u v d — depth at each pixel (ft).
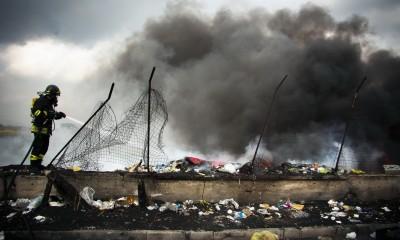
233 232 18.06
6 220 17.85
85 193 20.75
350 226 19.54
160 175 21.90
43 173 21.40
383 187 24.90
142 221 18.86
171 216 19.94
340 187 24.31
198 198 22.38
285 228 18.80
